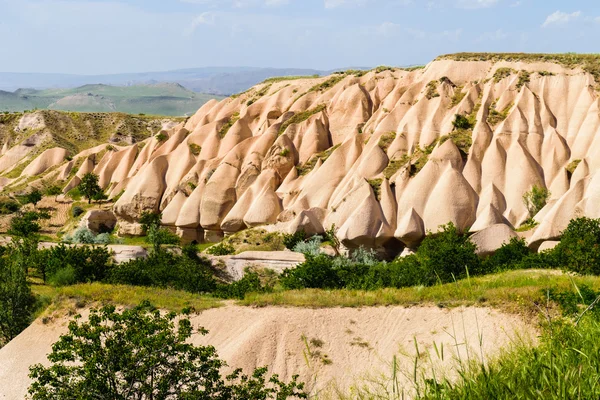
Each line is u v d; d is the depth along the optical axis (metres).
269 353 21.44
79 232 61.31
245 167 66.56
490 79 62.69
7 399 22.62
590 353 6.38
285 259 45.75
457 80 64.81
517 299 19.92
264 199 59.91
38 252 38.88
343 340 21.44
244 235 54.62
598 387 5.75
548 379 6.07
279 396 13.42
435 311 21.67
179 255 45.56
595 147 52.56
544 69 61.66
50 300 30.34
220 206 63.97
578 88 58.59
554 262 31.81
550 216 44.50
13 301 29.39
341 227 50.97
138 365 12.91
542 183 53.12
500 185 53.78
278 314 23.12
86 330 13.45
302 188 60.47
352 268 33.69
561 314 17.81
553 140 55.28
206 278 34.06
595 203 43.91
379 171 57.81
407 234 49.91
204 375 13.48
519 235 44.97
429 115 61.53
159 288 29.89
